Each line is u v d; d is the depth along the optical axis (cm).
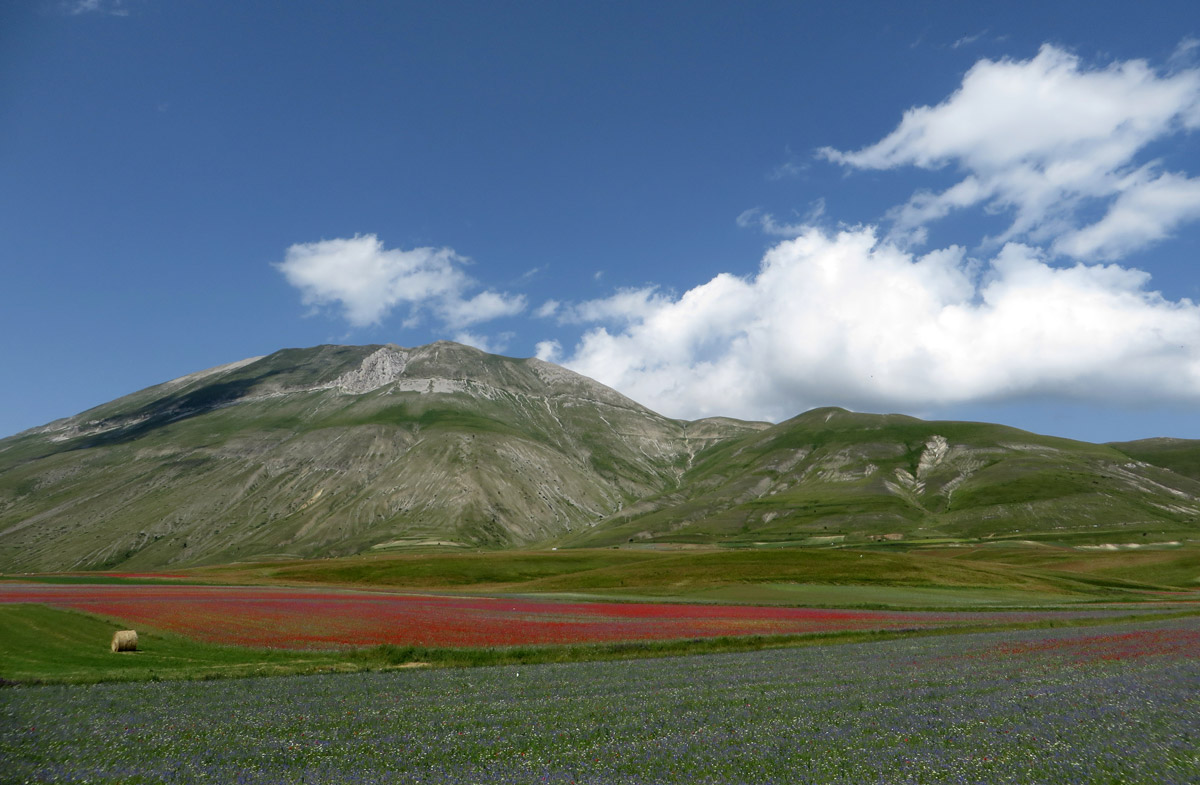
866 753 2080
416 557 17888
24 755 2125
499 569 16088
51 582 13062
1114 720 2480
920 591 10381
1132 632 5506
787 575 12238
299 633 5409
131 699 2995
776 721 2486
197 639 4950
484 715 2636
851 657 4238
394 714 2667
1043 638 5162
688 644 4819
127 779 1897
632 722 2491
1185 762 1998
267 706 2836
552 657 4362
